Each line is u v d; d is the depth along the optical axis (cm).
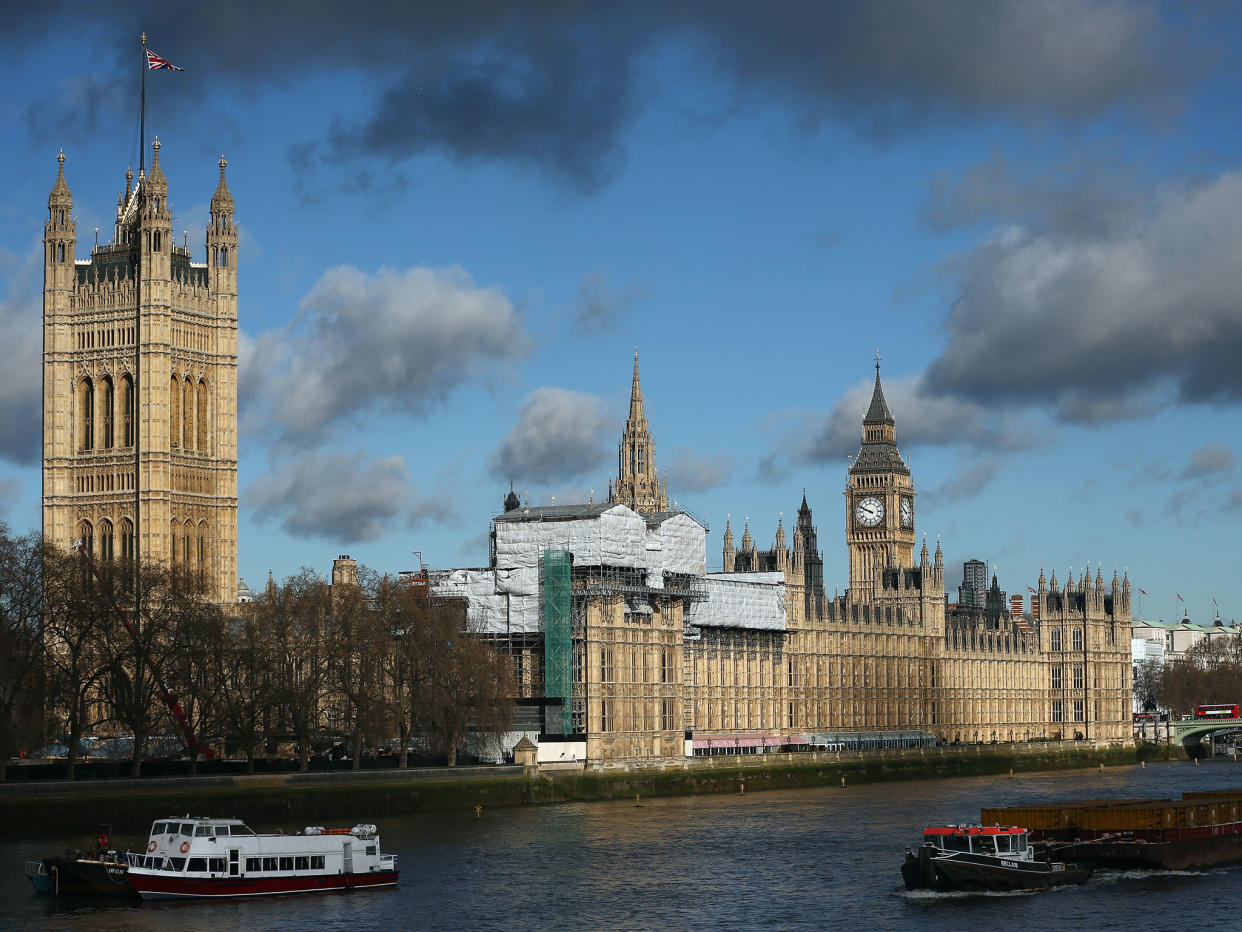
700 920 17812
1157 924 17625
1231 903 18625
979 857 19312
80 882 18412
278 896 18762
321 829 19538
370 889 19262
